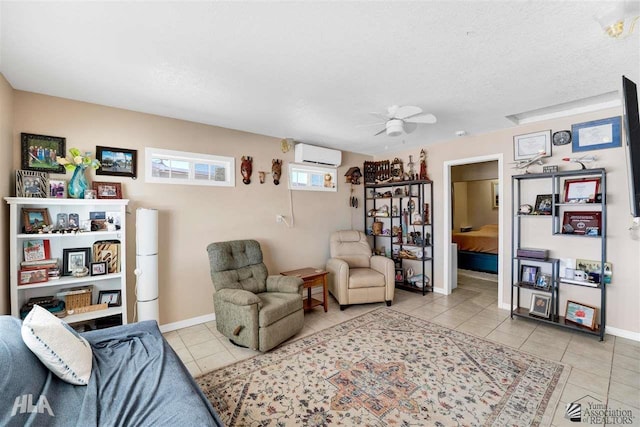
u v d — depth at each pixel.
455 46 1.78
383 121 2.95
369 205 5.32
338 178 4.83
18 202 2.16
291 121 3.25
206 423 1.16
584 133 2.98
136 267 2.80
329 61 1.95
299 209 4.26
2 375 1.13
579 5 1.41
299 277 3.29
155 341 1.86
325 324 3.22
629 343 2.68
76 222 2.58
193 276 3.23
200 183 3.28
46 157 2.45
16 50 1.78
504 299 3.66
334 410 1.84
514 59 1.94
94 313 2.50
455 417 1.77
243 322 2.58
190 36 1.66
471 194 6.97
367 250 4.45
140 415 1.19
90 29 1.58
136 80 2.22
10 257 2.18
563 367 2.29
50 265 2.38
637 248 2.72
